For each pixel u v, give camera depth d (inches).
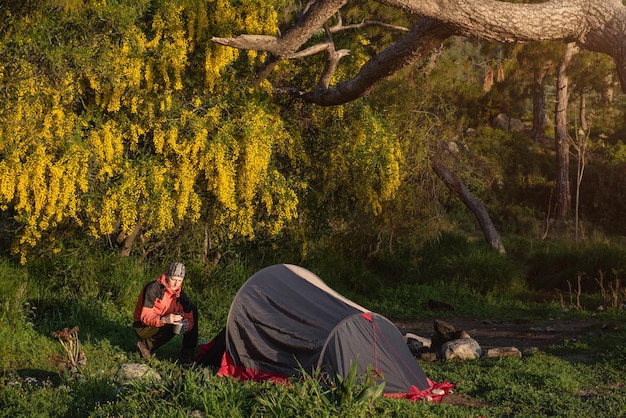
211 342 337.7
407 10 325.1
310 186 560.4
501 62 813.9
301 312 305.4
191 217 448.1
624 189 1188.5
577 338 462.6
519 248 851.4
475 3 320.5
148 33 436.8
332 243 698.2
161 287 334.0
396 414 249.6
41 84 386.3
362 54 557.0
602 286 646.5
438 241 737.6
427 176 704.4
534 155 1291.8
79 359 327.0
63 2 377.4
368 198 586.9
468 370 349.1
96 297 450.0
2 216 474.0
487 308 612.7
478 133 1221.7
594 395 303.6
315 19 361.4
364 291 655.8
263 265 574.9
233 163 446.3
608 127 1397.6
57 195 397.4
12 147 384.8
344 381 250.8
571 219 1154.7
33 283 442.3
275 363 301.1
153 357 337.4
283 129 508.1
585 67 996.6
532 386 316.8
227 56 440.5
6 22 386.3
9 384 284.5
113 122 418.0
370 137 555.8
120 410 248.2
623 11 325.4
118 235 512.1
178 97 449.1
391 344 303.1
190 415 239.9
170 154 442.9
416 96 663.1
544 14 323.6
